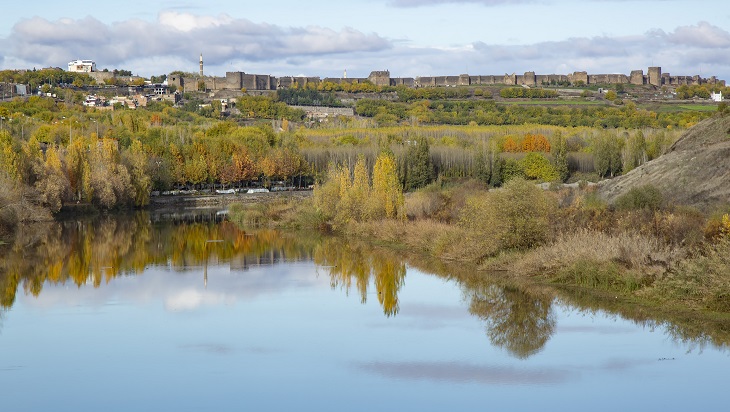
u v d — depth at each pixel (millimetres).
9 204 79750
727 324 34156
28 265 56969
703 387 27422
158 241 73062
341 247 65562
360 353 32281
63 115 197000
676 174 63312
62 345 33812
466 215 55531
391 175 73312
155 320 38344
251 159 144375
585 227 49062
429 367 30328
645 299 38656
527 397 26906
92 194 104250
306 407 26375
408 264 54688
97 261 59188
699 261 37031
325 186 82875
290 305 41688
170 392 27875
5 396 27641
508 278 46094
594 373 29109
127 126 167750
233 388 28250
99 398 27391
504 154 139250
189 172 132750
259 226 86500
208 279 50156
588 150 140125
